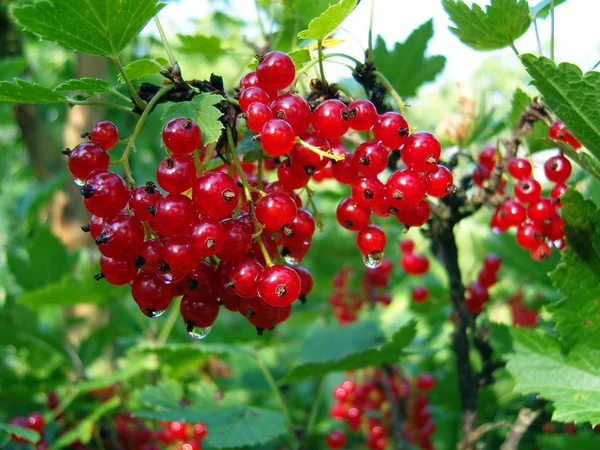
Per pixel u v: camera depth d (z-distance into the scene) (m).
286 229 0.13
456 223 0.20
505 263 0.32
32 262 0.35
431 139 0.14
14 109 0.51
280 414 0.25
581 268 0.16
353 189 0.14
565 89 0.14
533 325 0.33
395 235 0.36
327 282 0.41
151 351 0.25
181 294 0.15
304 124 0.14
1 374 0.30
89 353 0.33
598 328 0.16
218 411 0.24
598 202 0.26
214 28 0.49
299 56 0.17
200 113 0.13
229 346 0.27
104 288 0.32
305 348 0.31
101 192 0.13
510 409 0.27
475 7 0.18
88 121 0.51
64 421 0.29
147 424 0.32
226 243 0.13
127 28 0.14
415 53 0.28
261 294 0.13
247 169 0.20
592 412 0.15
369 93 0.16
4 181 0.73
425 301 0.34
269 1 0.27
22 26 0.14
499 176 0.19
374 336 0.31
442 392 0.29
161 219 0.12
